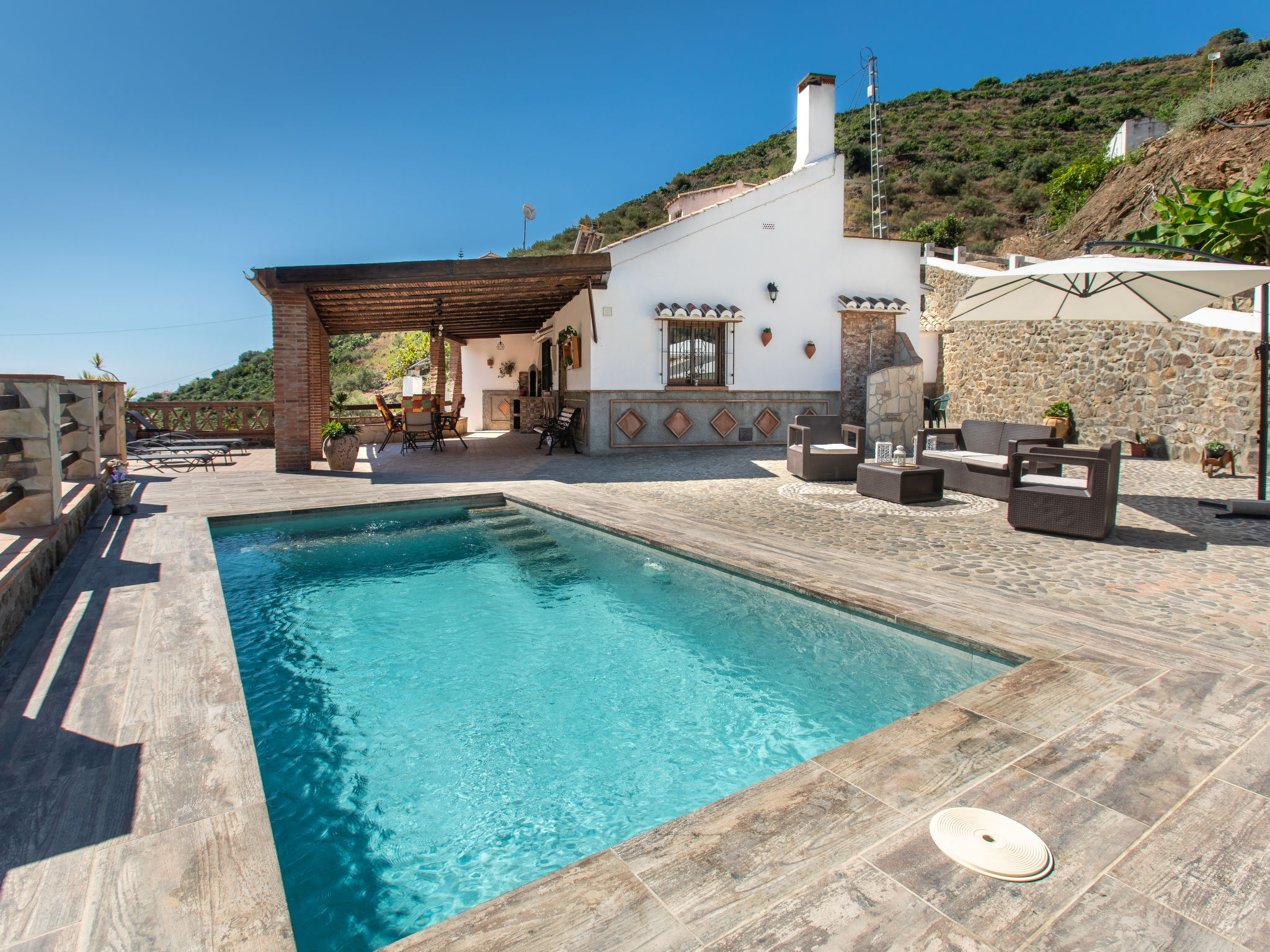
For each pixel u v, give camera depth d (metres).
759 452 11.94
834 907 1.58
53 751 2.37
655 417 12.38
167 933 1.54
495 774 2.58
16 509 4.84
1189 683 2.80
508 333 19.41
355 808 2.39
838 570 4.54
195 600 4.09
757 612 4.23
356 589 4.81
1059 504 5.47
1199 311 9.01
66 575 4.64
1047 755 2.27
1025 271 5.80
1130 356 10.29
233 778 2.21
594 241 17.14
